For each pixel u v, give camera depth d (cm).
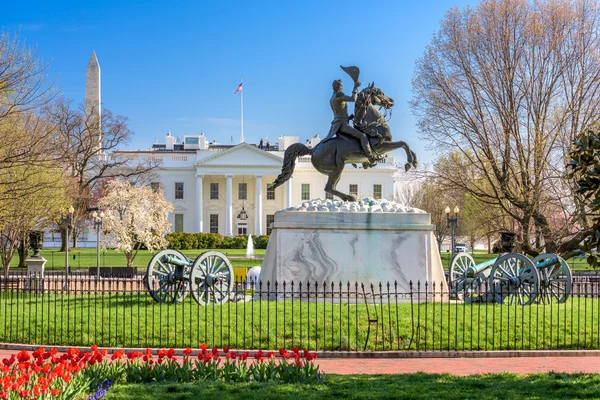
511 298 1662
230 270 1623
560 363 1148
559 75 3253
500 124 3372
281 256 1628
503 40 3300
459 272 1936
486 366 1119
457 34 3409
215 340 1258
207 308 1491
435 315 1406
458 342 1261
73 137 5791
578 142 753
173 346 1230
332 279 1619
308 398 842
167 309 1388
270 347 1227
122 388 876
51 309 1552
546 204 3275
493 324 1331
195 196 8925
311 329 1298
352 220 1639
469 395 865
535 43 3259
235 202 9056
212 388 885
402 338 1268
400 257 1638
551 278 1753
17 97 2486
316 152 1744
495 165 3325
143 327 1338
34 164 2497
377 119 1717
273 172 8719
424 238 1652
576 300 1798
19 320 1438
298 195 9006
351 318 1354
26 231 3209
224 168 8688
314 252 1628
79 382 834
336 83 1728
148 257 5381
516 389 906
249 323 1338
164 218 5528
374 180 8994
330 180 1742
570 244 3092
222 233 9062
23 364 831
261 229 8756
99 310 1516
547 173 3259
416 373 1023
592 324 1315
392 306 1479
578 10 3291
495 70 3325
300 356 1035
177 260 1591
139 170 7306
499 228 3478
